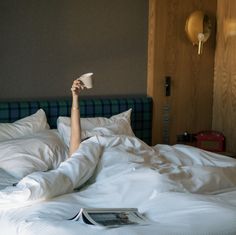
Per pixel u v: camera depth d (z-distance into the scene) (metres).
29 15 3.39
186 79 3.91
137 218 2.02
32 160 2.76
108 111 3.61
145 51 3.82
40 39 3.44
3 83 3.37
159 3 3.71
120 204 2.31
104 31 3.65
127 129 3.42
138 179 2.44
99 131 3.21
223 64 3.93
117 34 3.70
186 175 2.56
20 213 2.18
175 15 3.78
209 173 2.60
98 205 2.32
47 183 2.32
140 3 3.74
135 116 3.72
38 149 2.85
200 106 4.00
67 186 2.46
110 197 2.38
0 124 3.13
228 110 3.91
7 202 2.22
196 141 3.95
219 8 3.94
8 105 3.28
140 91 3.84
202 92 4.00
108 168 2.67
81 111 3.51
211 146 3.89
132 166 2.62
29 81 3.45
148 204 2.20
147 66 3.83
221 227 1.88
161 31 3.75
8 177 2.64
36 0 3.40
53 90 3.53
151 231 1.83
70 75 3.57
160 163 2.84
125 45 3.73
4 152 2.77
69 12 3.51
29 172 2.69
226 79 3.91
